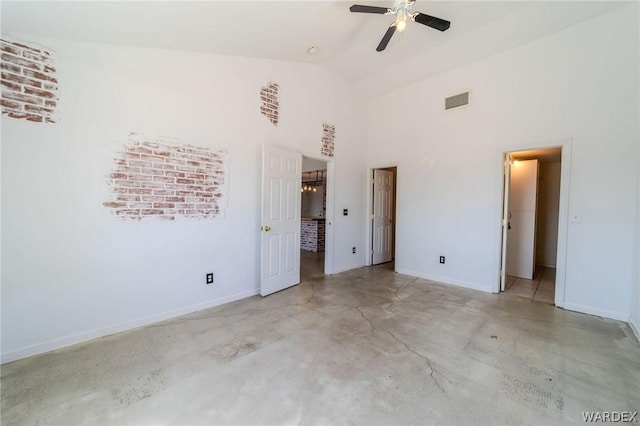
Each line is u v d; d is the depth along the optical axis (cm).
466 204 403
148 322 275
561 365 208
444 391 178
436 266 438
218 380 189
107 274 251
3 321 207
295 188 404
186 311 302
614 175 292
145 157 268
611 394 176
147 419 155
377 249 559
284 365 206
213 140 316
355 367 204
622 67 285
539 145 338
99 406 165
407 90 467
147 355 219
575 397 173
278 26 277
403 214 478
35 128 214
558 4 286
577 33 309
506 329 268
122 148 254
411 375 194
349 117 493
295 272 411
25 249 213
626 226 287
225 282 334
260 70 358
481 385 184
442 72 419
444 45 362
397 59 402
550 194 527
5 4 177
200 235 310
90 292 243
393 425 151
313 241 716
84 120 234
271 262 368
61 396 173
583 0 278
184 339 245
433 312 309
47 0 178
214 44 288
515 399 171
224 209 329
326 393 176
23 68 208
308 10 256
